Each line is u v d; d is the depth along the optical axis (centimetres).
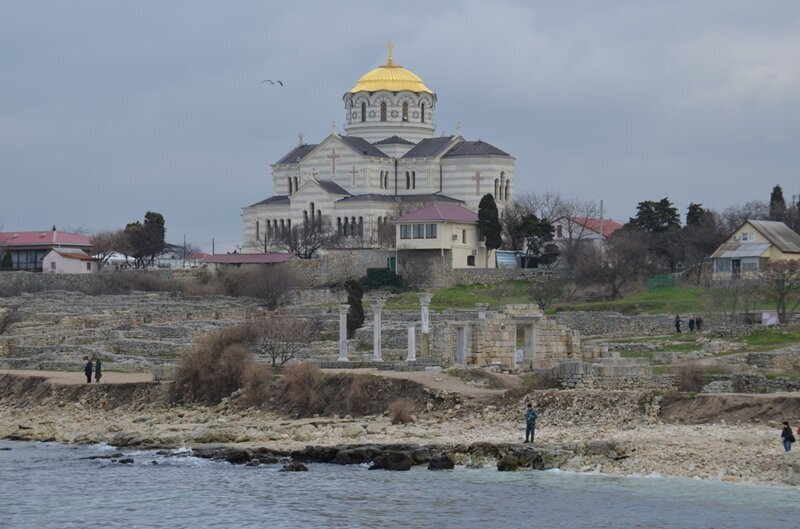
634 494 19088
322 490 19925
